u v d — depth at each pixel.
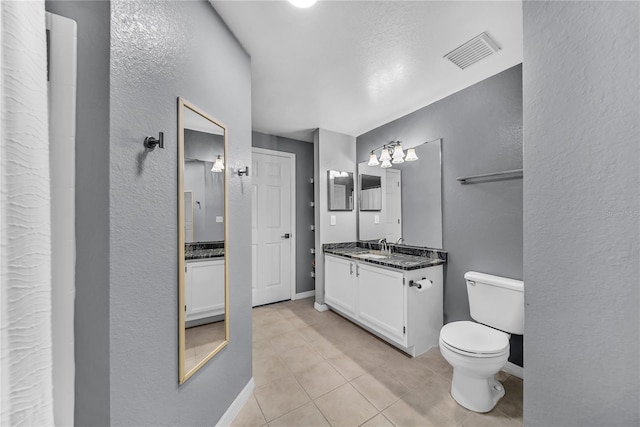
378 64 1.81
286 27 1.43
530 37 0.75
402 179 2.71
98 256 0.75
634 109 0.55
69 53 0.68
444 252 2.29
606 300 0.60
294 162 3.59
